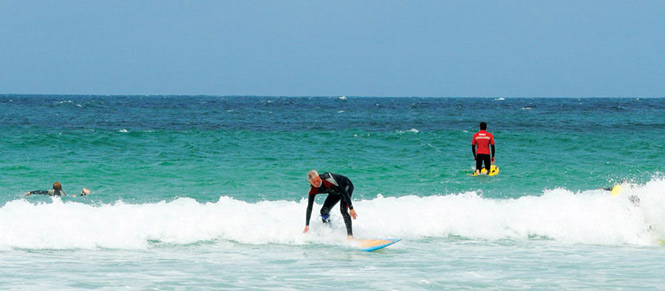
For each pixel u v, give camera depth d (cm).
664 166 5375
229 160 5728
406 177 4669
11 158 5606
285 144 7350
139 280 1936
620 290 1853
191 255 2331
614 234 2717
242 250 2434
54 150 6375
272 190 3994
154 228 2622
